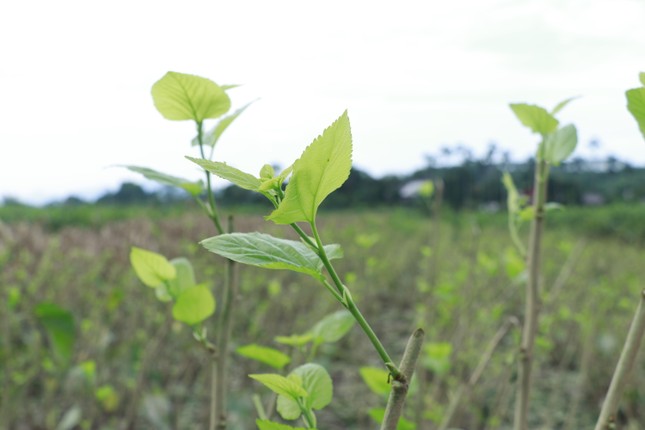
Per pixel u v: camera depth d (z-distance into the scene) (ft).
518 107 3.85
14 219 27.86
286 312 13.12
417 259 23.52
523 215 4.50
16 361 10.21
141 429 10.54
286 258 2.11
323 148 1.99
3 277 10.48
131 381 10.42
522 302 14.92
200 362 11.76
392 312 18.89
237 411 10.35
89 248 15.80
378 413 3.88
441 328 9.94
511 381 4.68
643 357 12.93
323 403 2.76
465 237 26.27
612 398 2.55
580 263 19.98
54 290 12.60
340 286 2.09
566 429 11.01
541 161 3.93
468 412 10.65
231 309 3.32
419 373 6.82
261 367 10.85
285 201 2.05
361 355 14.46
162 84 3.15
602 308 13.08
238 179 2.16
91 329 11.09
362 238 13.42
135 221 19.66
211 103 3.24
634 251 26.17
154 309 12.14
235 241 2.13
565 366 13.34
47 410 10.06
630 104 2.63
